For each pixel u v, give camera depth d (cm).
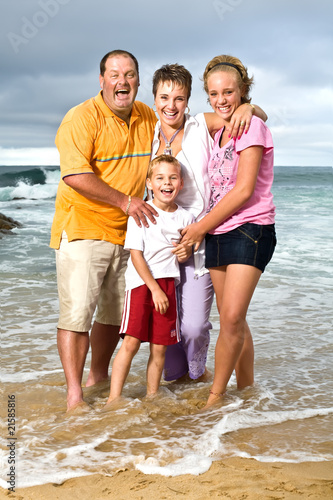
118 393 369
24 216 1809
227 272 357
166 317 374
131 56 371
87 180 365
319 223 1474
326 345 499
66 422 335
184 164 383
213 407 357
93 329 421
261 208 355
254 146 343
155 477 264
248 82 365
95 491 251
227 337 354
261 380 418
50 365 449
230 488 252
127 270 379
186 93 375
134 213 370
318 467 275
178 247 370
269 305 642
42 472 268
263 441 309
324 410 353
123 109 372
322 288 729
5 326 554
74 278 379
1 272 830
